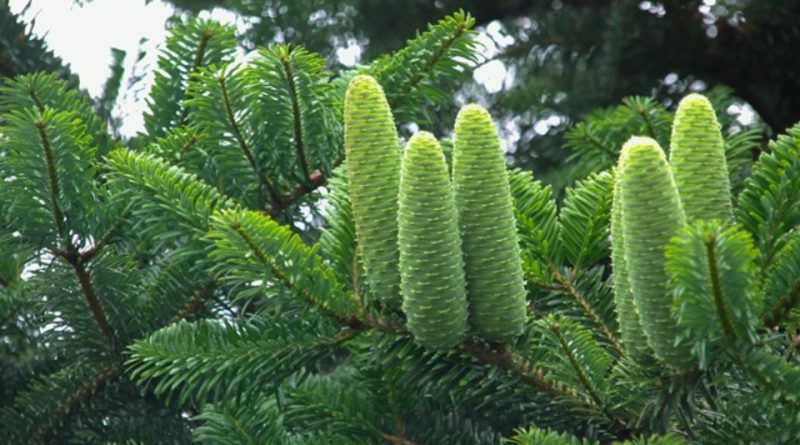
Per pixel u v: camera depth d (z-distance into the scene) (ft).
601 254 6.79
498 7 10.68
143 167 6.63
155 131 7.34
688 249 6.06
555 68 10.44
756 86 9.92
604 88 10.05
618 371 6.40
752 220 6.47
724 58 9.91
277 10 9.57
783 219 6.41
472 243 6.30
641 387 6.36
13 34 8.12
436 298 6.26
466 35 7.12
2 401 7.47
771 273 6.34
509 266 6.31
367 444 6.79
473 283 6.32
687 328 6.14
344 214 6.52
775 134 9.73
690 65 10.03
